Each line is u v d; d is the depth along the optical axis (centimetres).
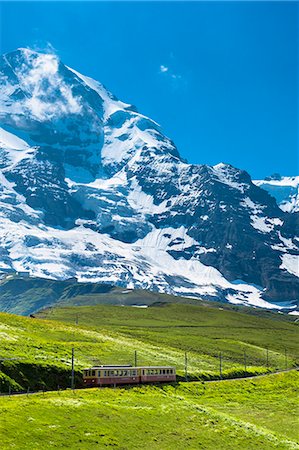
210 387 16775
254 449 10119
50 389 13412
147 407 11512
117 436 9469
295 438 11800
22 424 8925
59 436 8881
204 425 11044
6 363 13488
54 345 17625
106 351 18875
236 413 13925
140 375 14650
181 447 9588
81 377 14350
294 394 17625
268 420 13500
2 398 10625
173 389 15150
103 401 11331
